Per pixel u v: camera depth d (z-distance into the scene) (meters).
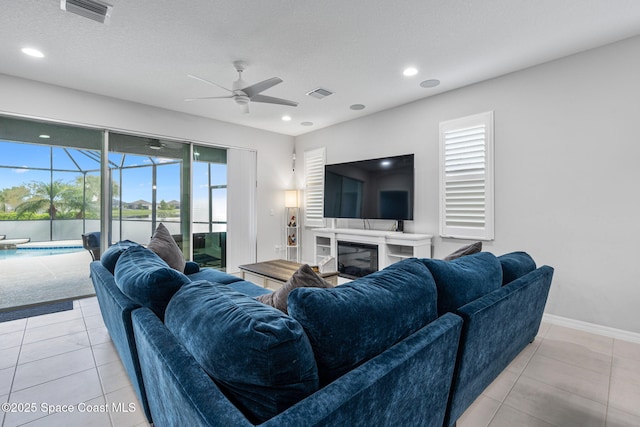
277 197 6.08
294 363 0.87
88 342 2.70
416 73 3.46
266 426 0.74
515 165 3.42
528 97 3.32
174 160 4.81
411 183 4.26
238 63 3.20
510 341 2.04
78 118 3.87
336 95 4.12
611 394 1.99
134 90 3.90
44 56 3.04
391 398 1.05
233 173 5.46
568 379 2.16
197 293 1.27
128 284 1.57
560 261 3.14
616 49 2.81
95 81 3.62
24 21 2.46
